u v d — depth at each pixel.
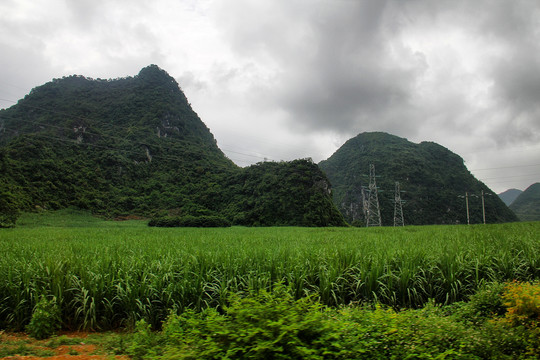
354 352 3.88
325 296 8.07
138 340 5.62
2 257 9.95
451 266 8.71
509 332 4.63
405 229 30.45
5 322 7.46
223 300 7.57
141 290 7.57
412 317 4.92
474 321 5.76
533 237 13.59
